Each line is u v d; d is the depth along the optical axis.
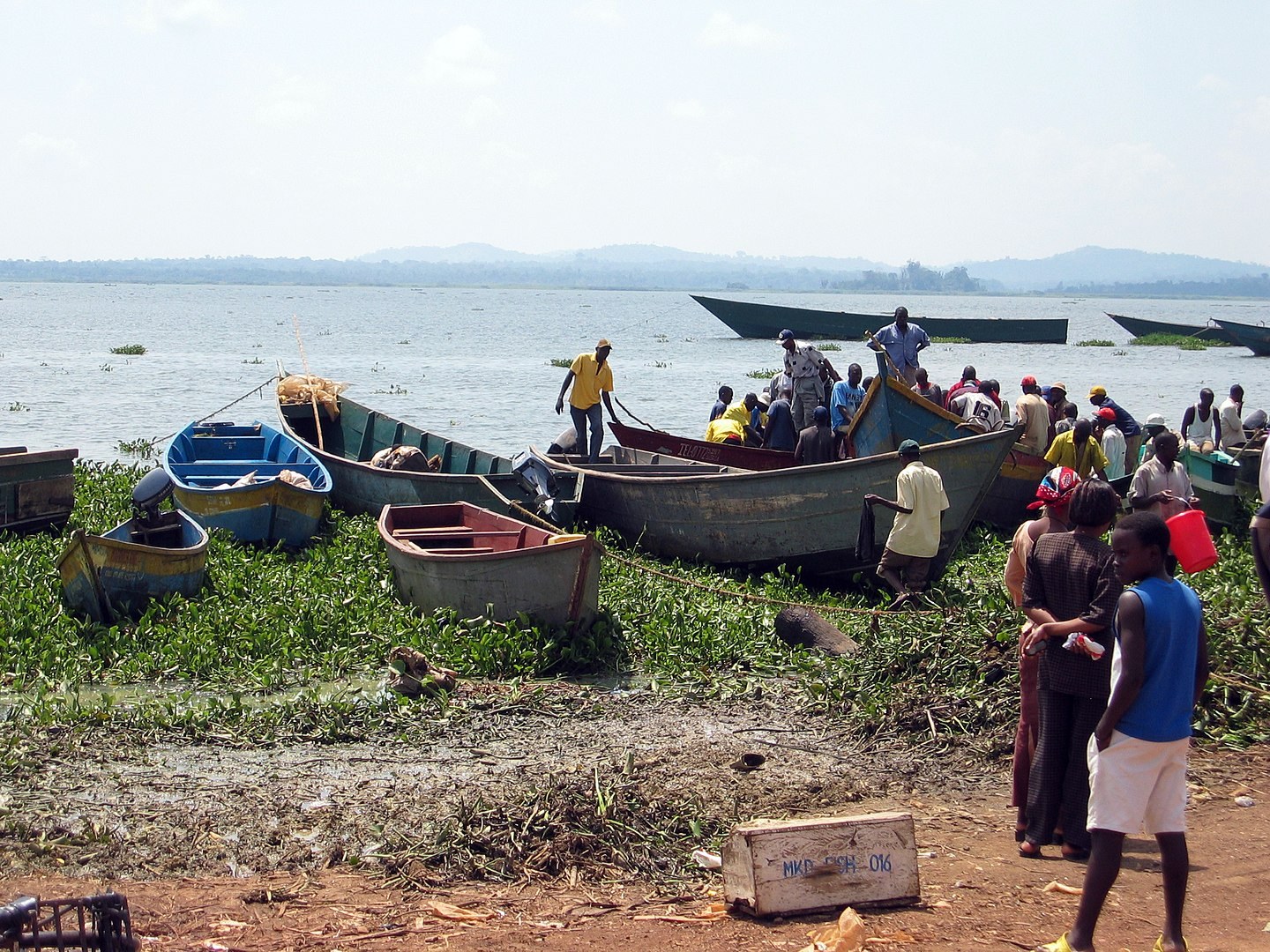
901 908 5.87
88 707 9.17
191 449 18.20
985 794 7.83
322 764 8.27
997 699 8.93
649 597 12.68
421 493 15.96
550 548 10.98
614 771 7.95
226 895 6.12
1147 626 5.06
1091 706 6.39
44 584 11.98
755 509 14.15
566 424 30.94
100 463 19.81
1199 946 5.36
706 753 8.57
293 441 17.91
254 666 10.33
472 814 6.93
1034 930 5.56
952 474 13.12
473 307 146.00
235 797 7.57
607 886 6.25
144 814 7.23
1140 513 5.21
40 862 6.52
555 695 9.91
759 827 5.83
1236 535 16.72
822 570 14.04
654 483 15.12
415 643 10.77
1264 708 8.91
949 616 10.40
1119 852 5.11
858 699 9.49
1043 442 17.52
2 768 7.89
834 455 15.94
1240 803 7.47
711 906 5.94
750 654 11.18
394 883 6.25
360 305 144.75
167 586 11.60
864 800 7.73
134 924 5.69
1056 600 6.42
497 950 5.41
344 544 14.54
